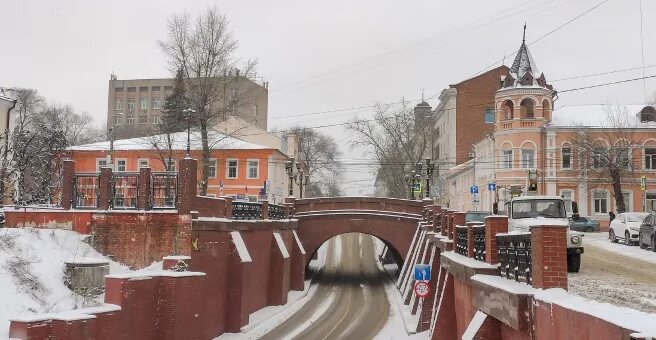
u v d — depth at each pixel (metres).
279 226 38.19
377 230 46.16
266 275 35.44
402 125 66.50
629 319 6.59
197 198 25.38
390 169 71.81
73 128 89.56
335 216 46.47
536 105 54.19
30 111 74.62
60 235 23.25
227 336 27.16
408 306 35.28
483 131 74.62
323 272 52.62
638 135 52.12
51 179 34.00
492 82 75.19
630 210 52.19
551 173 53.28
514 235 11.50
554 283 9.35
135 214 24.28
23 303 17.97
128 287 17.22
